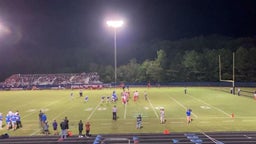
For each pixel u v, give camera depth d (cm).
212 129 3198
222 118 3822
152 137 2892
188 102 5328
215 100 5581
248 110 4409
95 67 11338
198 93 6869
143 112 4316
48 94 7256
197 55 10606
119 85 9331
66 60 12406
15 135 3084
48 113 4366
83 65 11838
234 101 5422
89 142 2781
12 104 5422
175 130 3175
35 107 5000
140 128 3288
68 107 4931
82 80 10112
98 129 3275
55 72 11925
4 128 3438
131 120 3753
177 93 6919
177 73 10625
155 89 8225
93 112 4388
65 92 7756
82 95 6762
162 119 3581
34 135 3075
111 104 5191
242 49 10256
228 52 10512
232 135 2933
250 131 3086
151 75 10662
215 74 10388
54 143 2764
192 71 10519
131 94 6794
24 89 9019
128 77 10781
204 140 2767
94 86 8706
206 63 10481
